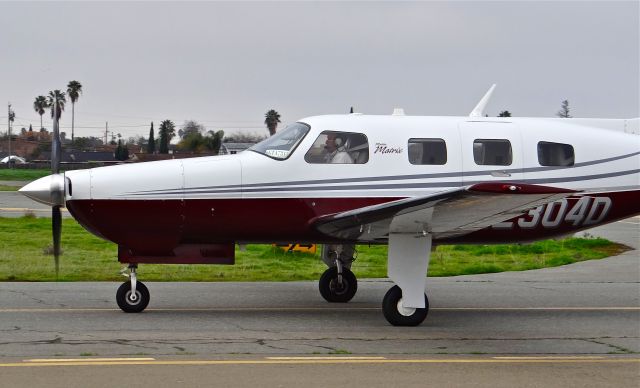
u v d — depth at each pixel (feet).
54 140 57.62
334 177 57.62
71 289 67.82
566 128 62.13
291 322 54.95
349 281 64.85
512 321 57.88
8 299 62.13
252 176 57.06
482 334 52.34
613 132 63.52
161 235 56.90
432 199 47.57
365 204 57.82
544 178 60.54
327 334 50.83
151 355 42.80
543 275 85.46
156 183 56.13
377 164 58.18
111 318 54.60
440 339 50.16
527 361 44.09
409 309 54.65
